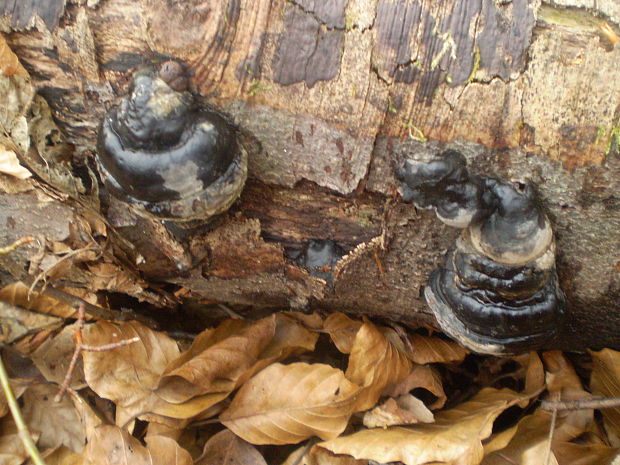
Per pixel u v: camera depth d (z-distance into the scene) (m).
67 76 0.27
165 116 0.25
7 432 0.36
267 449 0.36
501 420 0.36
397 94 0.26
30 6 0.26
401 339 0.37
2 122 0.28
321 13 0.25
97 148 0.27
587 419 0.35
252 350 0.35
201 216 0.28
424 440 0.31
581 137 0.26
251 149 0.28
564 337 0.35
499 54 0.25
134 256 0.33
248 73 0.26
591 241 0.29
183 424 0.34
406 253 0.31
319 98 0.27
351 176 0.28
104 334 0.34
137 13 0.25
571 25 0.25
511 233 0.26
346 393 0.32
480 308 0.30
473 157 0.27
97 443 0.32
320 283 0.34
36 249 0.33
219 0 0.25
